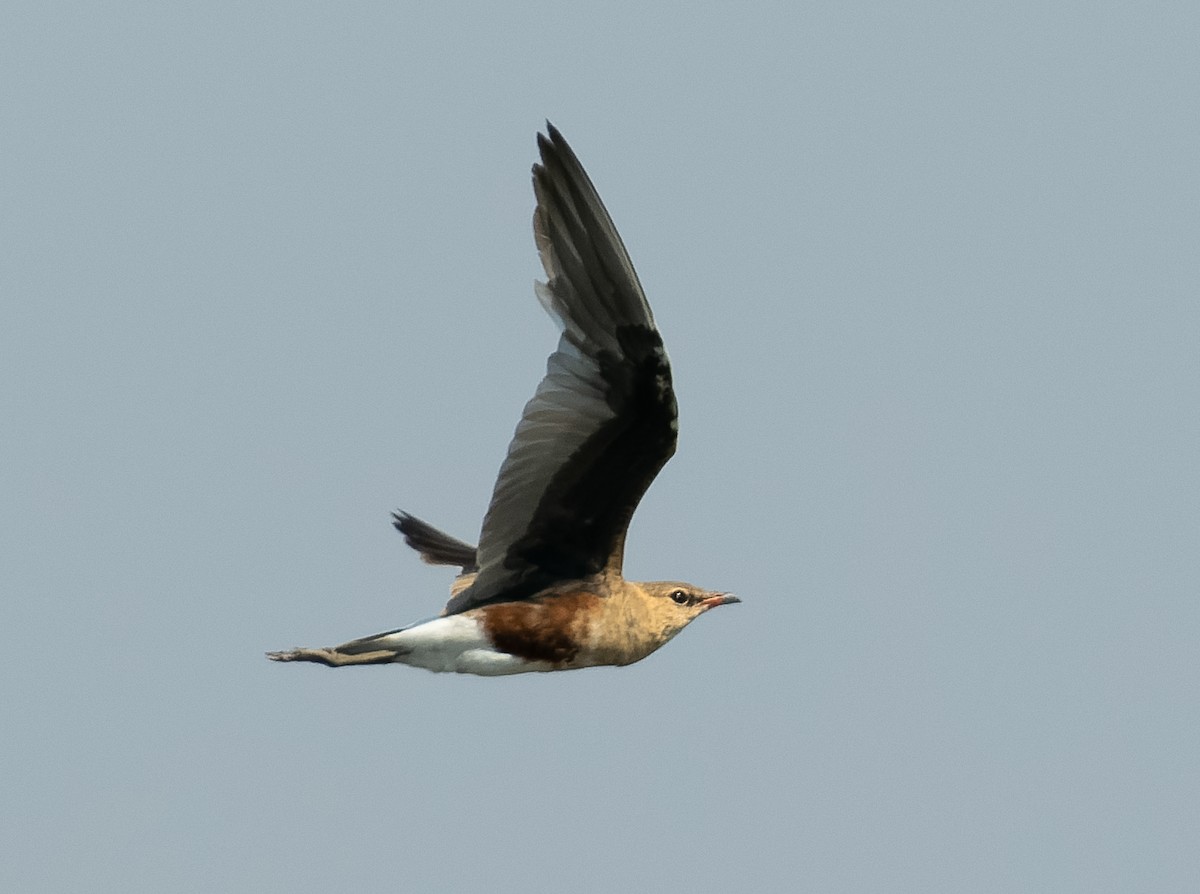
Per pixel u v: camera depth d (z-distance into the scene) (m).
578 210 14.54
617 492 15.96
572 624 16.38
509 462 15.43
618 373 15.20
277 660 16.03
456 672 16.42
